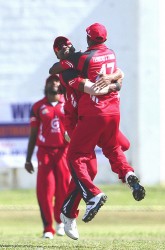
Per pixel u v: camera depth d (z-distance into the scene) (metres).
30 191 66.50
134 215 51.47
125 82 69.44
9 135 68.50
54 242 32.91
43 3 69.19
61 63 29.77
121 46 69.38
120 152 30.20
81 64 29.28
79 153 29.75
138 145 69.69
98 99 29.27
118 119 29.62
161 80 69.56
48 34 69.19
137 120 69.56
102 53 29.56
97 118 29.19
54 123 40.50
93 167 30.03
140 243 31.73
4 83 69.12
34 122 40.97
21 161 68.50
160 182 69.69
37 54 69.31
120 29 69.31
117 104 29.64
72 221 30.80
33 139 41.31
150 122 69.69
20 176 68.62
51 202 40.19
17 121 68.75
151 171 69.94
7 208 52.31
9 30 69.12
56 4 69.12
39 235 41.47
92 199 28.83
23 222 52.03
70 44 30.45
